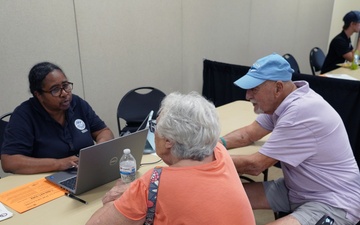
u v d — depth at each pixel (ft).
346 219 4.55
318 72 15.71
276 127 4.79
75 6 8.96
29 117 5.43
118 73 10.53
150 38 11.22
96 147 4.08
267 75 4.75
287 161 4.70
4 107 8.20
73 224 3.74
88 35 9.45
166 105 3.18
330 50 14.67
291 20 17.63
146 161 5.38
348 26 14.14
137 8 10.53
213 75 11.80
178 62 12.59
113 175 4.64
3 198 4.27
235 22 14.76
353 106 7.88
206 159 3.09
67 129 5.77
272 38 17.04
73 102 6.09
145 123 6.09
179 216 2.79
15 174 5.02
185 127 2.94
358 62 13.93
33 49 8.38
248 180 7.72
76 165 5.03
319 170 4.69
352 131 8.04
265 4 15.97
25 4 8.00
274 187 5.59
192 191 2.82
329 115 4.63
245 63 16.15
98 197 4.33
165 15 11.51
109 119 10.68
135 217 2.93
